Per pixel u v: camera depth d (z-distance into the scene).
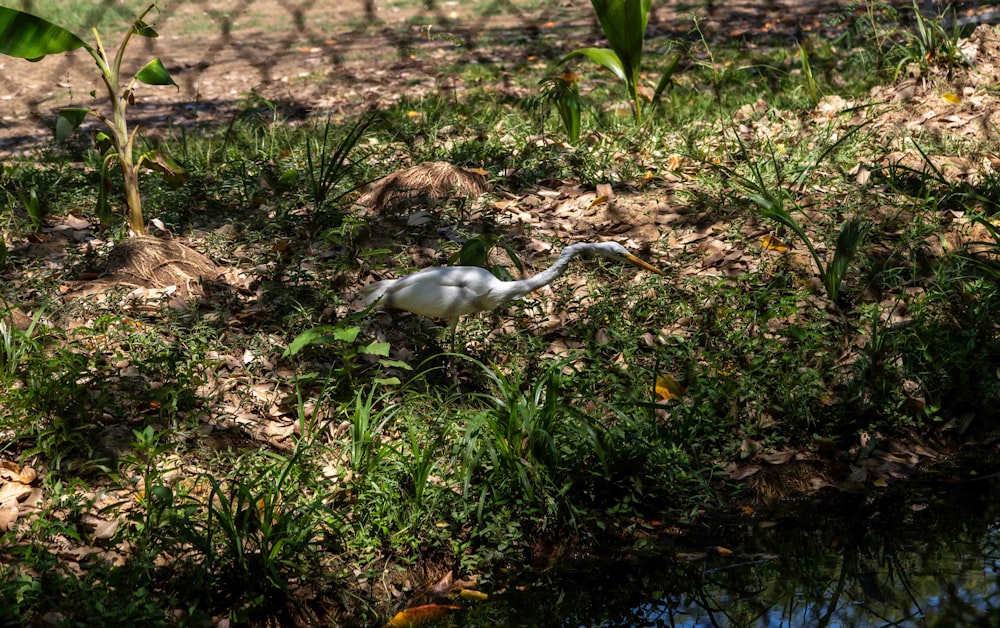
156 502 4.15
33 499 4.32
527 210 7.02
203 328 5.39
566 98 8.14
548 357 5.50
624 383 5.29
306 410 5.06
